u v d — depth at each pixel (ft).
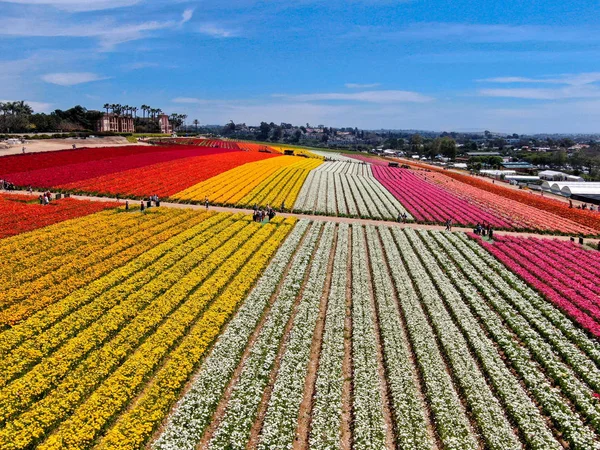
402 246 194.18
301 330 115.24
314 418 83.82
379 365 104.68
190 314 116.88
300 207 262.67
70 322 107.76
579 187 416.26
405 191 352.69
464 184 425.28
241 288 134.82
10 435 72.08
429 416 88.02
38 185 257.34
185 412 82.17
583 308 135.85
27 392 82.28
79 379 87.45
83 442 72.54
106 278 133.59
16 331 101.55
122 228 183.52
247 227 202.59
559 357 111.45
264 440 77.61
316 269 157.79
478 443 81.20
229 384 93.97
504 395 93.40
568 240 226.38
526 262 176.14
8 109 627.87
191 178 313.73
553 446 79.56
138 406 81.56
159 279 136.46
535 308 137.18
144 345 100.63
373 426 81.97
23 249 150.92
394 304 134.92
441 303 136.46
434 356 106.11
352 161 605.73
